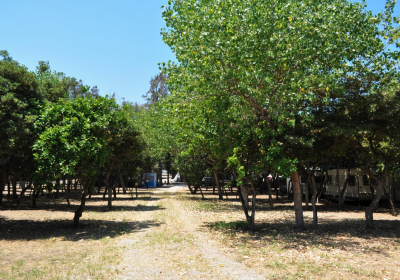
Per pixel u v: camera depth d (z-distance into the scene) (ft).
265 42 34.27
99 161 42.09
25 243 33.22
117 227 44.21
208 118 38.19
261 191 129.29
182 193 129.18
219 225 45.60
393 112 37.04
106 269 23.18
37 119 39.17
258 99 33.68
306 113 35.53
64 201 91.71
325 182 85.10
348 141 43.29
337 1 37.83
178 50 37.63
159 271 22.75
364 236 37.35
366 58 38.81
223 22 33.01
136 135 71.56
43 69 53.47
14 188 97.25
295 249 30.09
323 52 35.47
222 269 23.27
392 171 60.44
